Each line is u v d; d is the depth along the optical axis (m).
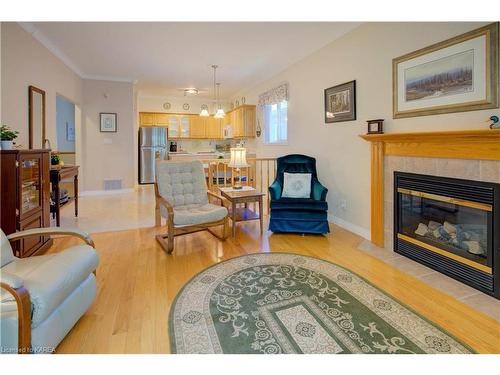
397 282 2.27
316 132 4.24
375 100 3.11
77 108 5.85
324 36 3.69
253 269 2.52
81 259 1.72
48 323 1.42
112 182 6.38
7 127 2.93
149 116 8.00
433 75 2.45
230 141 8.83
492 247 2.04
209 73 5.61
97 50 4.30
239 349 1.54
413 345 1.55
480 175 2.10
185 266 2.60
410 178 2.67
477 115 2.16
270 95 5.64
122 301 2.01
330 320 1.78
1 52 3.06
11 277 1.29
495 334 1.63
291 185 3.75
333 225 3.87
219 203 4.00
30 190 2.68
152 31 3.58
